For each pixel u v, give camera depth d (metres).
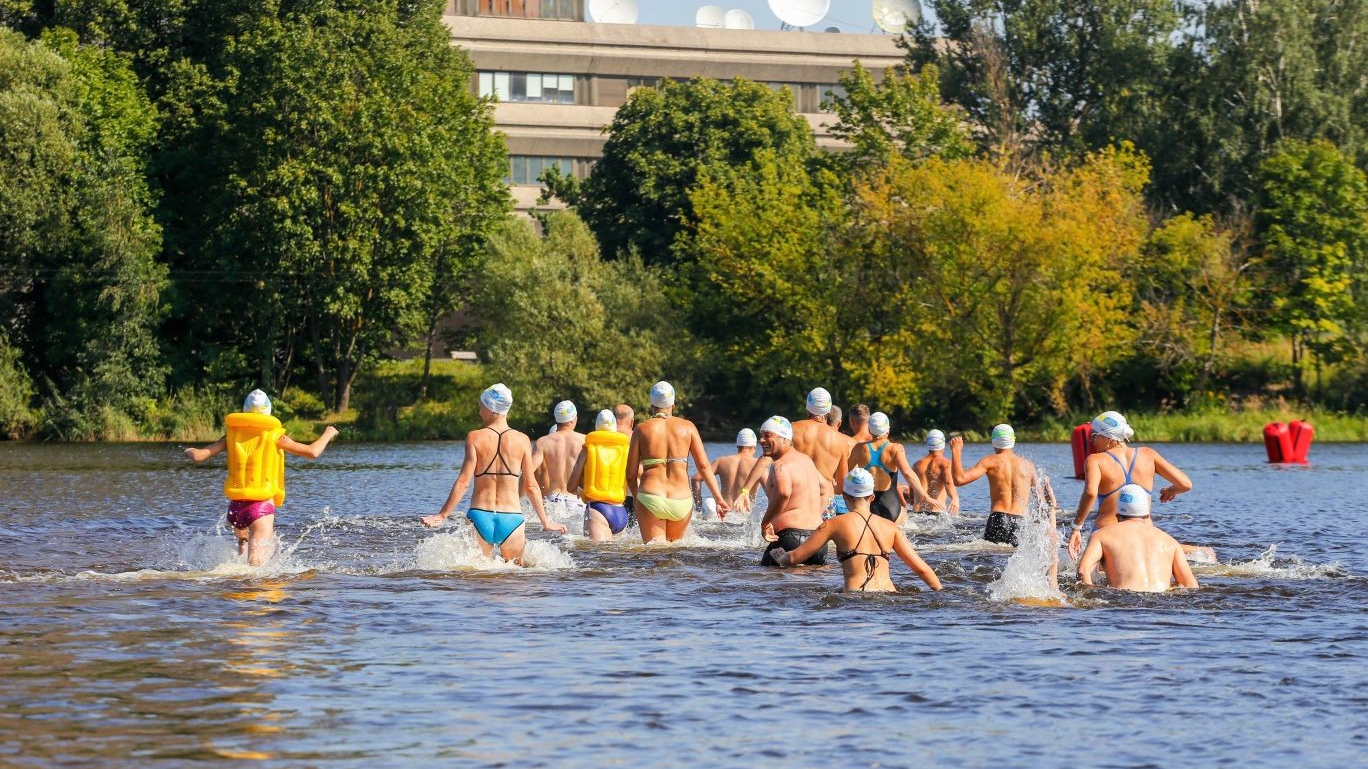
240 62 65.19
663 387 19.34
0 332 60.44
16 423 60.31
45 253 60.69
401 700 9.24
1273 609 13.20
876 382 63.22
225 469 39.66
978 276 64.38
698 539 19.52
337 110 64.56
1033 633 11.90
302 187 63.16
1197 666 10.51
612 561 17.05
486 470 16.41
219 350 67.19
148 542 19.45
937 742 8.30
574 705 9.15
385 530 21.44
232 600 13.45
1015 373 64.25
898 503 20.66
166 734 8.29
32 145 60.03
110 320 61.38
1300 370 66.88
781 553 15.96
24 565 16.44
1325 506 26.91
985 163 65.94
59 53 65.50
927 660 10.70
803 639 11.57
